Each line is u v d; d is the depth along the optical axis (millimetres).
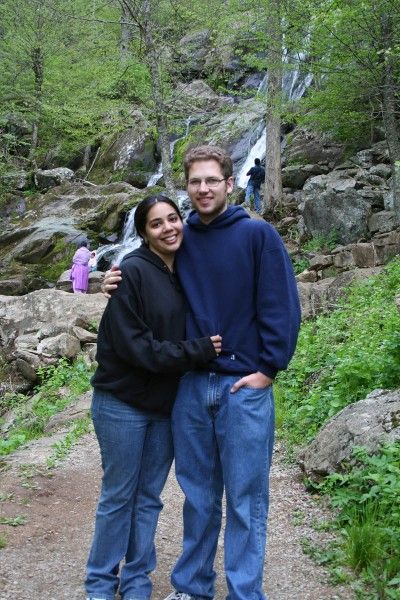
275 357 3211
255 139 23578
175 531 4688
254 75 28188
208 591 3477
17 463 6250
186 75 27094
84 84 25078
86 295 14078
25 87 28047
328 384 7086
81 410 8922
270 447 3381
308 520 4734
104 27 20250
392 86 14180
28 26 27266
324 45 14188
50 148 30438
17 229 24000
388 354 6719
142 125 27422
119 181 26844
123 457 3410
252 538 3281
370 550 3982
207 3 16891
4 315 13766
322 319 9906
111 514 3453
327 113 16688
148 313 3311
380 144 19078
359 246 13312
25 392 12031
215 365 3279
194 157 3334
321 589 3793
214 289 3305
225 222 3334
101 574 3469
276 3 14594
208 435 3367
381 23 13352
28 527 4594
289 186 20203
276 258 3260
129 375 3354
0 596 3578
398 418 5086
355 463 4945
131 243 21547
